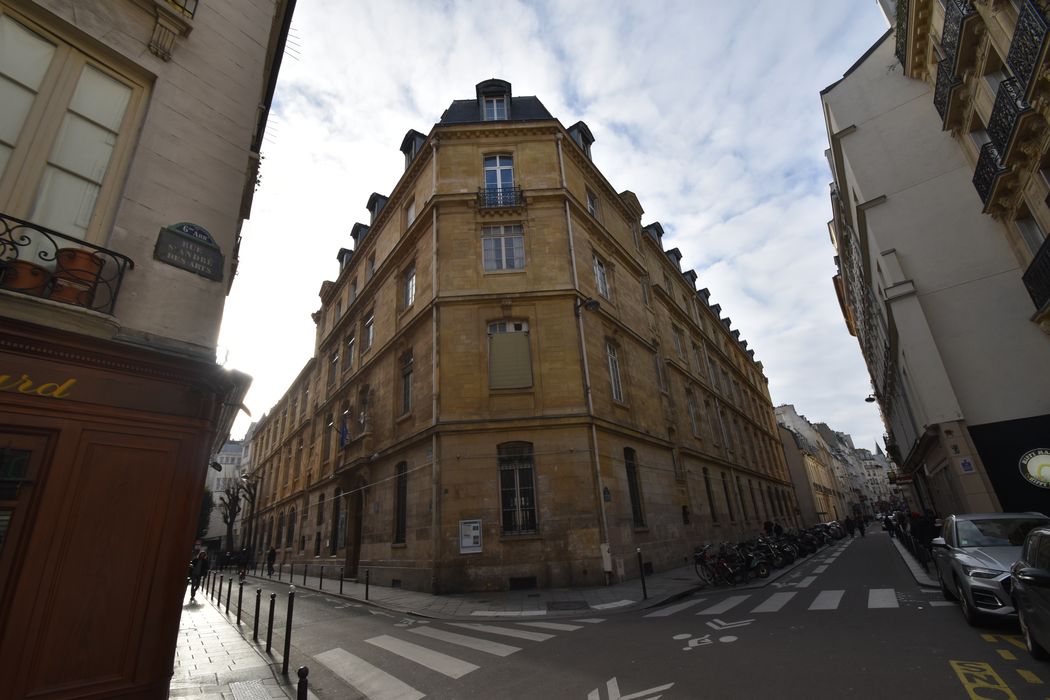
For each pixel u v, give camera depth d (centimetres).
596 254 1888
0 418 348
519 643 718
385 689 548
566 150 1897
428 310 1584
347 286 2647
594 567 1271
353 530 1911
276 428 3662
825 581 1191
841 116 1712
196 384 450
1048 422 1221
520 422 1398
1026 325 1291
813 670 497
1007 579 589
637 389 1867
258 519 3653
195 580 1390
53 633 338
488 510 1312
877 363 2873
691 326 2900
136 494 396
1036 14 834
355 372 2202
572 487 1343
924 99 1559
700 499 2158
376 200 2422
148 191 489
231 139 581
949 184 1467
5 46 431
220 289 514
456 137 1806
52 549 349
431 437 1417
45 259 399
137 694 362
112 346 405
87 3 486
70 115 460
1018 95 968
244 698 525
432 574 1274
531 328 1536
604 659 600
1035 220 1110
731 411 3212
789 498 4156
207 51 588
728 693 453
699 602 1009
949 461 1312
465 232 1658
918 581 1030
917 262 1464
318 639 823
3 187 404
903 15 1450
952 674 454
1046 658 470
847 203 1938
